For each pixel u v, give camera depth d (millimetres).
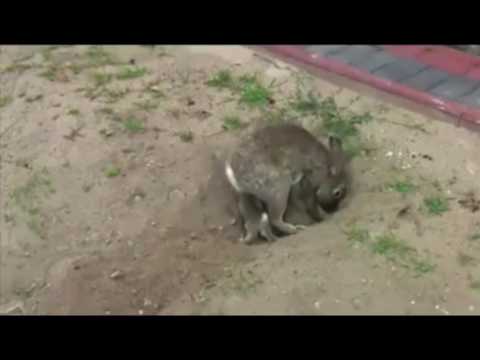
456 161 2396
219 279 2166
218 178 2463
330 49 3012
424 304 1980
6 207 2463
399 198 2271
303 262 2119
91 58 3086
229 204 2420
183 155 2529
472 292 1991
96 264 2291
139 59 3062
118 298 2184
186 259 2266
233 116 2662
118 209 2418
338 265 2088
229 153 2484
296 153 2289
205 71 2932
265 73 2900
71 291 2230
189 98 2764
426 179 2344
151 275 2232
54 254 2342
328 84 2816
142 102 2746
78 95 2793
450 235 2137
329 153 2363
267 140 2285
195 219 2396
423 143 2475
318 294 2035
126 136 2602
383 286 2023
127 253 2311
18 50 3195
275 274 2111
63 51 3158
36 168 2541
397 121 2584
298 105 2697
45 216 2426
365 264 2078
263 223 2320
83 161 2539
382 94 2750
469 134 2508
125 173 2496
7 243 2391
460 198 2262
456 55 2908
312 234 2227
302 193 2367
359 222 2209
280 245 2225
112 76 2922
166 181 2467
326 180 2338
